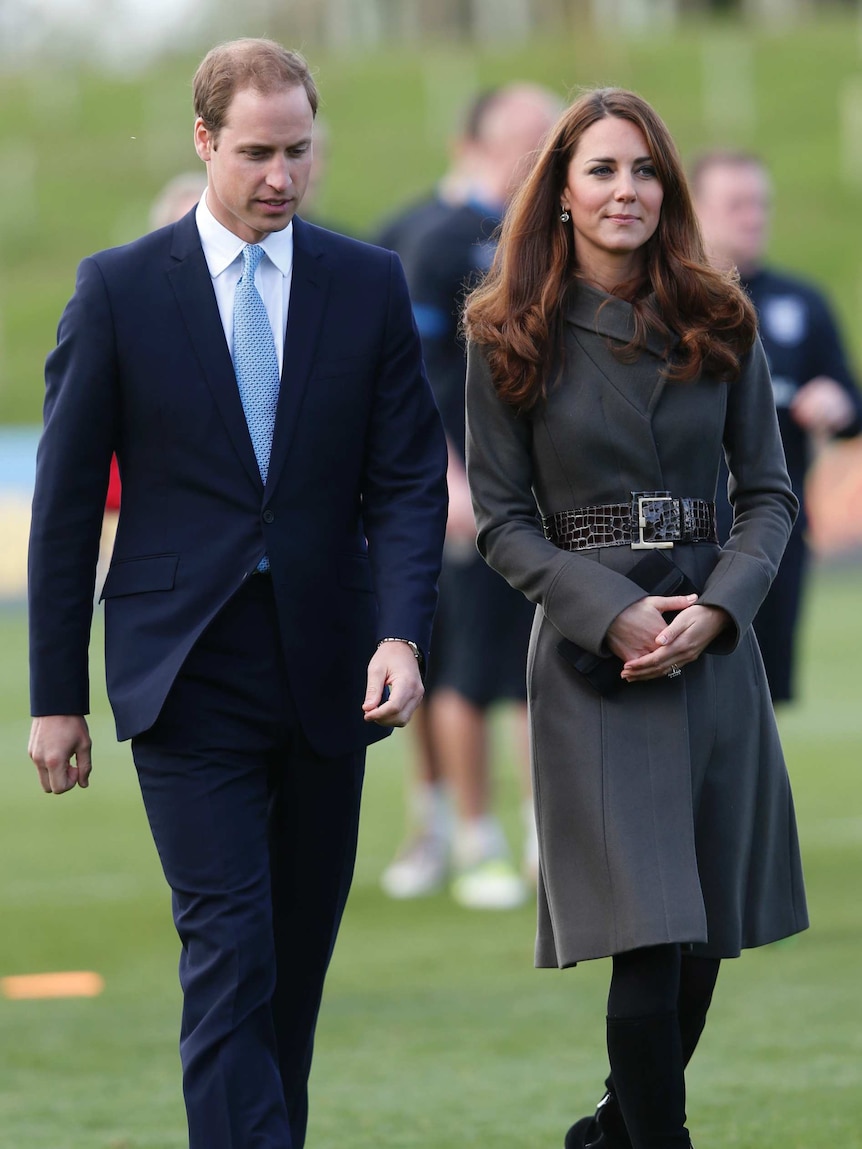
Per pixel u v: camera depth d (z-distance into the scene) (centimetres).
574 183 1451
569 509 1461
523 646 2908
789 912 1496
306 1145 1716
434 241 2819
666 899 1377
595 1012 2273
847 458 7462
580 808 1422
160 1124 1803
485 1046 2111
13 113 17612
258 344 1464
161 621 1448
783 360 2612
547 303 1446
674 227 1461
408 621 1448
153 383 1448
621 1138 1480
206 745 1448
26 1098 1914
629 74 17638
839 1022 2142
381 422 1503
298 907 1522
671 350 1448
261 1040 1383
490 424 1473
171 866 1441
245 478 1453
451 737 2967
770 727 1488
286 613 1448
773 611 2538
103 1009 2342
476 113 2841
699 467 1455
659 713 1423
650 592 1419
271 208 1423
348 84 17750
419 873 3073
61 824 3788
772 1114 1761
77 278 1476
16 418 11725
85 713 1481
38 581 1459
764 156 15538
